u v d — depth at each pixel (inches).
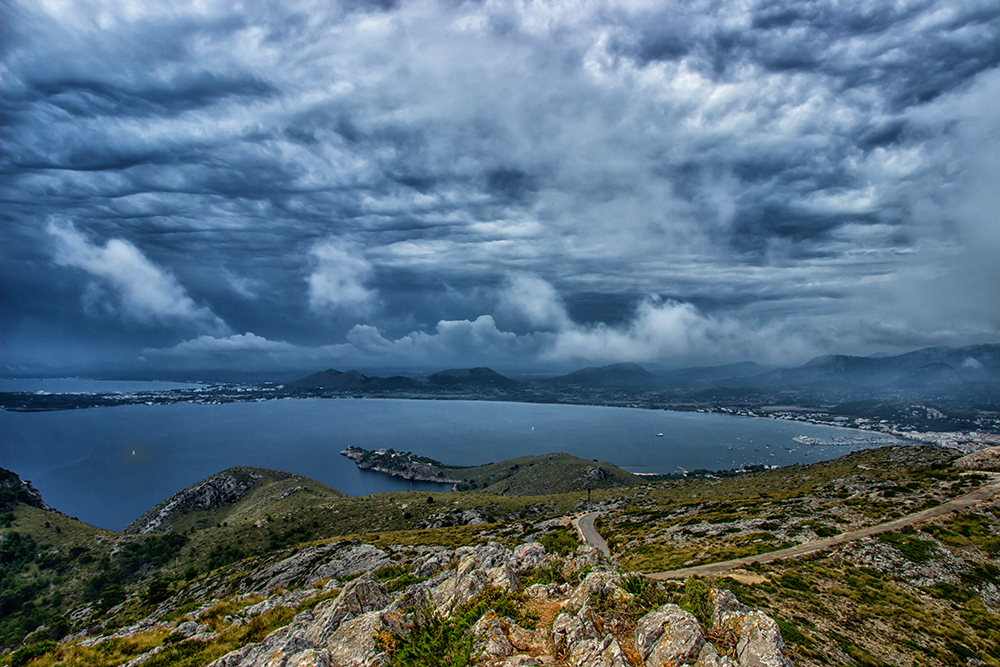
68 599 6943.9
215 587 4699.8
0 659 1272.1
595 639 811.4
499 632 854.5
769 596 1947.6
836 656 1489.9
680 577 2234.3
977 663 1605.6
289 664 825.5
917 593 2164.1
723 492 7155.5
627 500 7746.1
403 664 812.6
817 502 3929.6
